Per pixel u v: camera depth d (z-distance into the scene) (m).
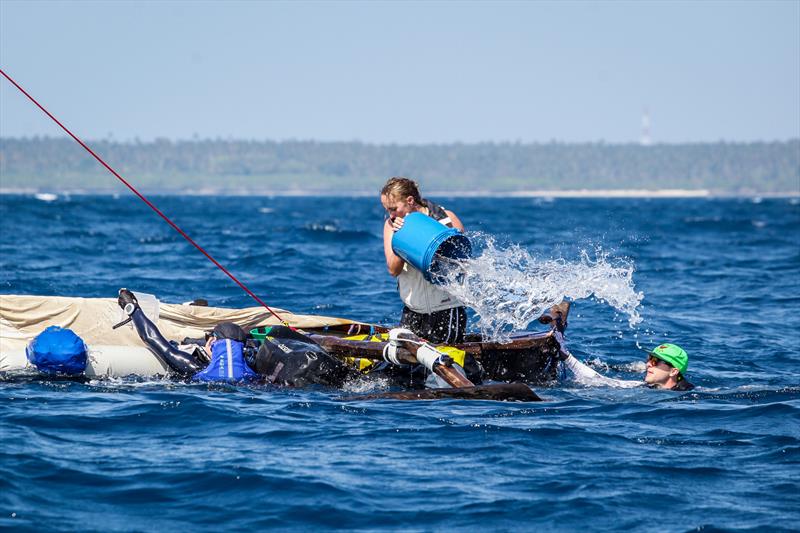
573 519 19.38
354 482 21.31
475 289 32.56
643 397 30.94
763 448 24.33
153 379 32.62
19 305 35.00
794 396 30.58
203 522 18.98
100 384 31.36
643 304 58.75
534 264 34.81
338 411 27.91
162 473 21.59
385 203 32.53
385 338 34.88
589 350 42.34
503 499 20.41
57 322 35.03
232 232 134.75
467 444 24.44
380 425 26.20
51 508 19.34
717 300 61.78
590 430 25.92
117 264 78.81
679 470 22.48
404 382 32.62
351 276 73.19
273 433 25.12
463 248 31.83
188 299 57.38
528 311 33.75
